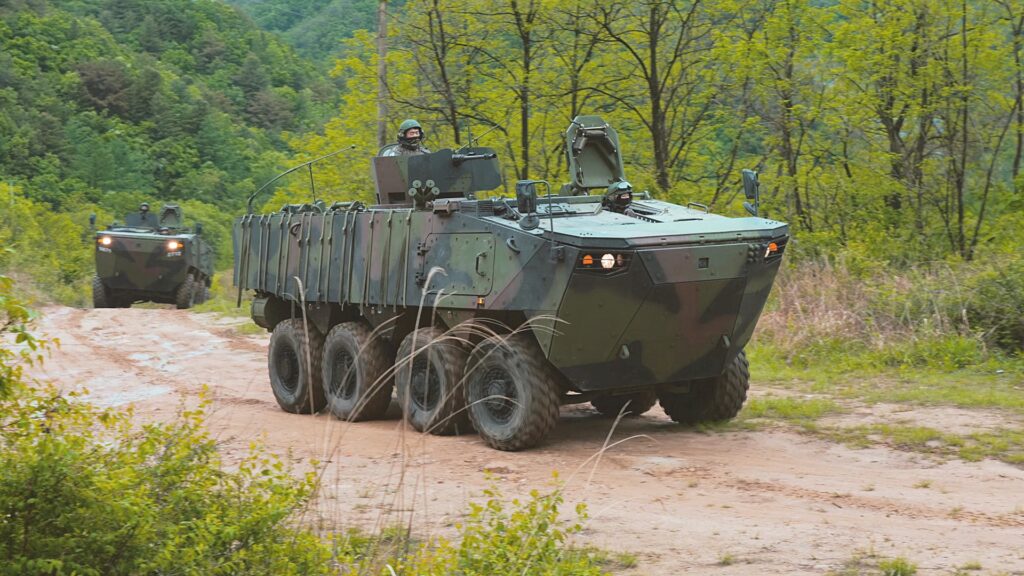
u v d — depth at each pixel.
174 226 42.81
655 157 28.16
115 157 99.81
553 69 27.70
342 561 7.96
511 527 7.59
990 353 18.88
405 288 14.59
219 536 7.41
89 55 121.56
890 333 19.80
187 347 26.56
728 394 14.42
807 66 29.58
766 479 11.51
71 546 6.73
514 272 12.74
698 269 12.40
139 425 15.25
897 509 10.10
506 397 13.17
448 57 28.09
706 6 27.73
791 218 29.36
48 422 7.54
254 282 18.80
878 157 29.02
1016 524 9.45
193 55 143.88
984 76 27.53
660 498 10.80
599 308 12.23
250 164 111.12
